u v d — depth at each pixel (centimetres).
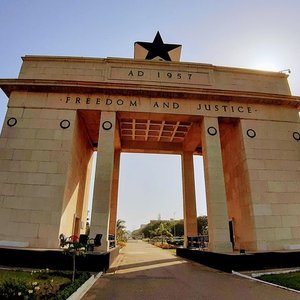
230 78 2177
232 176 2159
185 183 2645
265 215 1755
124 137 2739
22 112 1869
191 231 2448
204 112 1986
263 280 1056
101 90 1928
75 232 2069
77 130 1948
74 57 2098
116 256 2147
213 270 1402
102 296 806
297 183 1873
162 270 1397
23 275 981
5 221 1594
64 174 1722
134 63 2119
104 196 1695
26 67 2053
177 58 2688
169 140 2794
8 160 1739
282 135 1997
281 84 2223
